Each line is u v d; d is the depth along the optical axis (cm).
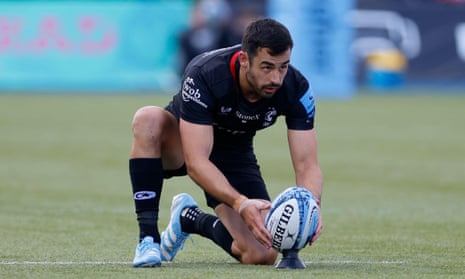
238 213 1941
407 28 9356
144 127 1992
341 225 2703
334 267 1958
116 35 8950
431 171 4094
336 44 8769
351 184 3684
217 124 2019
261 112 1981
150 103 7756
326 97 8738
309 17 8681
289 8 8644
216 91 1928
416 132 5922
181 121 1936
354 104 8106
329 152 4825
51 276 1823
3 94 8662
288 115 1992
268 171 4050
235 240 2023
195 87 1920
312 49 8725
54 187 3525
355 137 5603
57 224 2664
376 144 5225
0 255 2119
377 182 3738
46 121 6378
